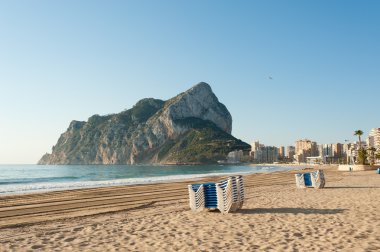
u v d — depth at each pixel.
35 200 21.94
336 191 23.56
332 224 11.37
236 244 8.84
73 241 9.66
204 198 14.46
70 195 25.06
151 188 31.03
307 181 26.69
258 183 36.28
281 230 10.53
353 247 8.23
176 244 9.00
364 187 27.05
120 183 41.81
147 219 13.27
